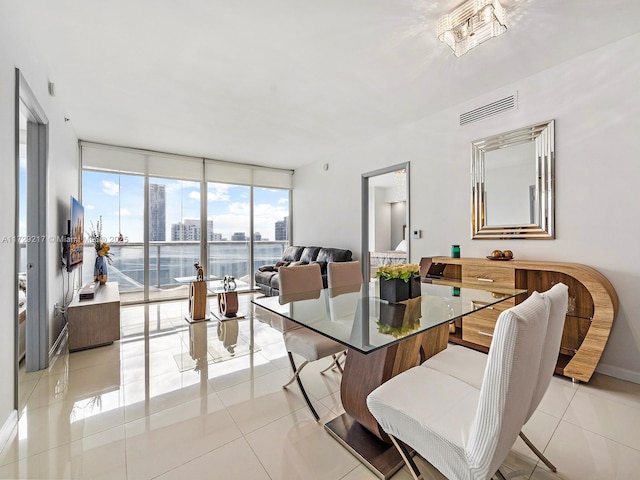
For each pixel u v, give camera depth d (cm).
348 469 151
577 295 265
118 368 263
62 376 248
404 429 120
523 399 104
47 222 265
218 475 146
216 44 241
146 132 441
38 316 259
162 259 551
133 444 168
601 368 249
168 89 313
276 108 361
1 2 173
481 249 332
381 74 287
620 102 241
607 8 204
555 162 276
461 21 207
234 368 264
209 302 529
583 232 260
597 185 253
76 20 213
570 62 266
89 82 298
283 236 689
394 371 163
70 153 391
